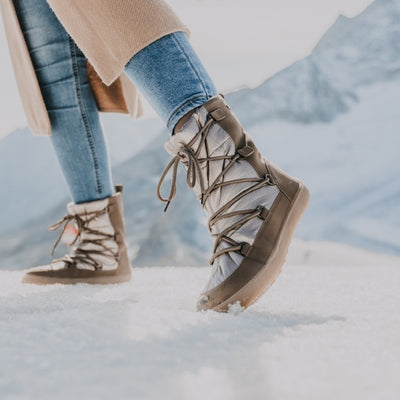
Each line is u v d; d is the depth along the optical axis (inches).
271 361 18.7
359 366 18.3
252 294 31.8
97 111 51.0
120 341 21.9
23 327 25.2
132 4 32.5
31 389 15.8
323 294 39.7
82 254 51.1
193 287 45.4
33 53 48.2
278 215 33.1
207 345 21.3
